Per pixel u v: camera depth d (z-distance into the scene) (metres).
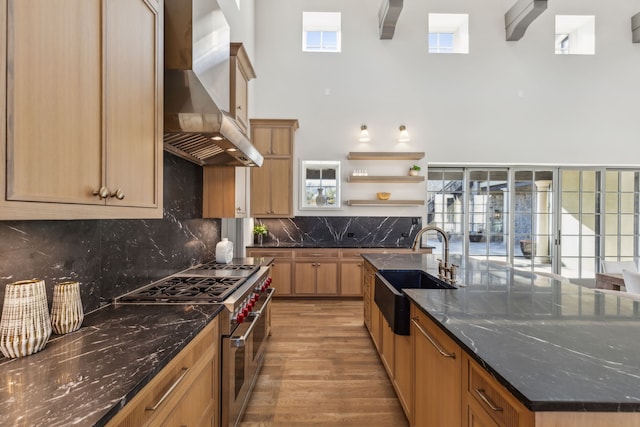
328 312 4.14
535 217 5.37
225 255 2.82
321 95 5.12
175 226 2.31
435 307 1.49
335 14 5.18
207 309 1.50
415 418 1.73
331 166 5.15
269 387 2.35
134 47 1.22
